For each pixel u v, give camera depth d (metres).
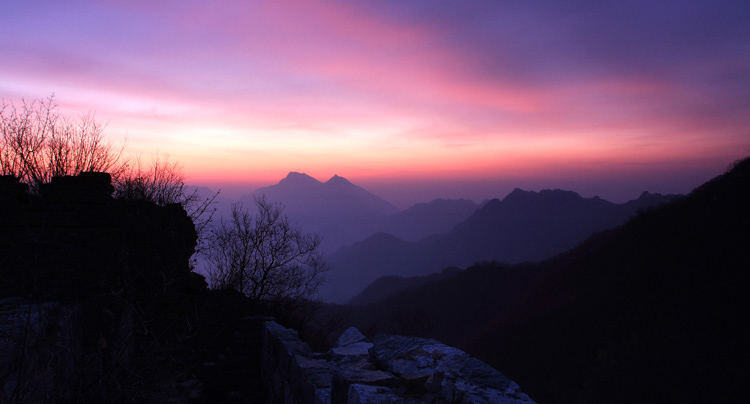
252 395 6.80
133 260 6.90
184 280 8.34
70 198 6.14
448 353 2.44
